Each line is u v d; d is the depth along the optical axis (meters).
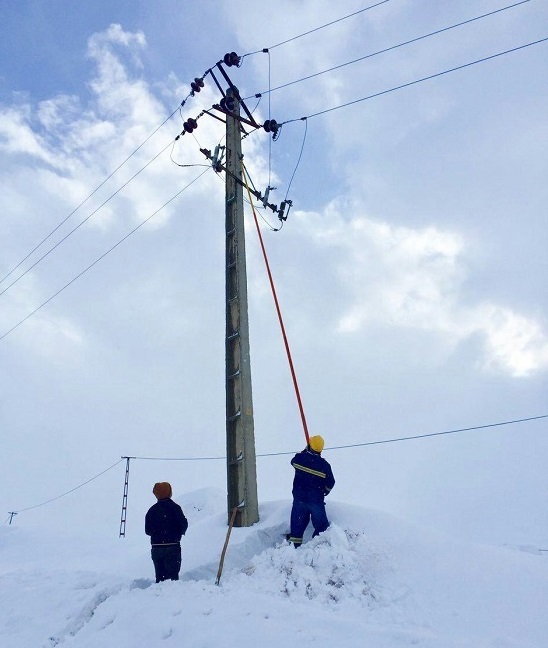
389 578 6.40
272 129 12.39
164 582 6.62
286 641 4.93
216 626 5.31
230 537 8.23
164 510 7.29
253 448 9.12
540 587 5.91
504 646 4.71
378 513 7.82
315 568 6.61
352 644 4.82
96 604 7.19
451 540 7.07
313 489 7.69
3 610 7.82
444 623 5.51
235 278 10.30
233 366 9.72
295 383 9.29
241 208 11.02
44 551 14.30
